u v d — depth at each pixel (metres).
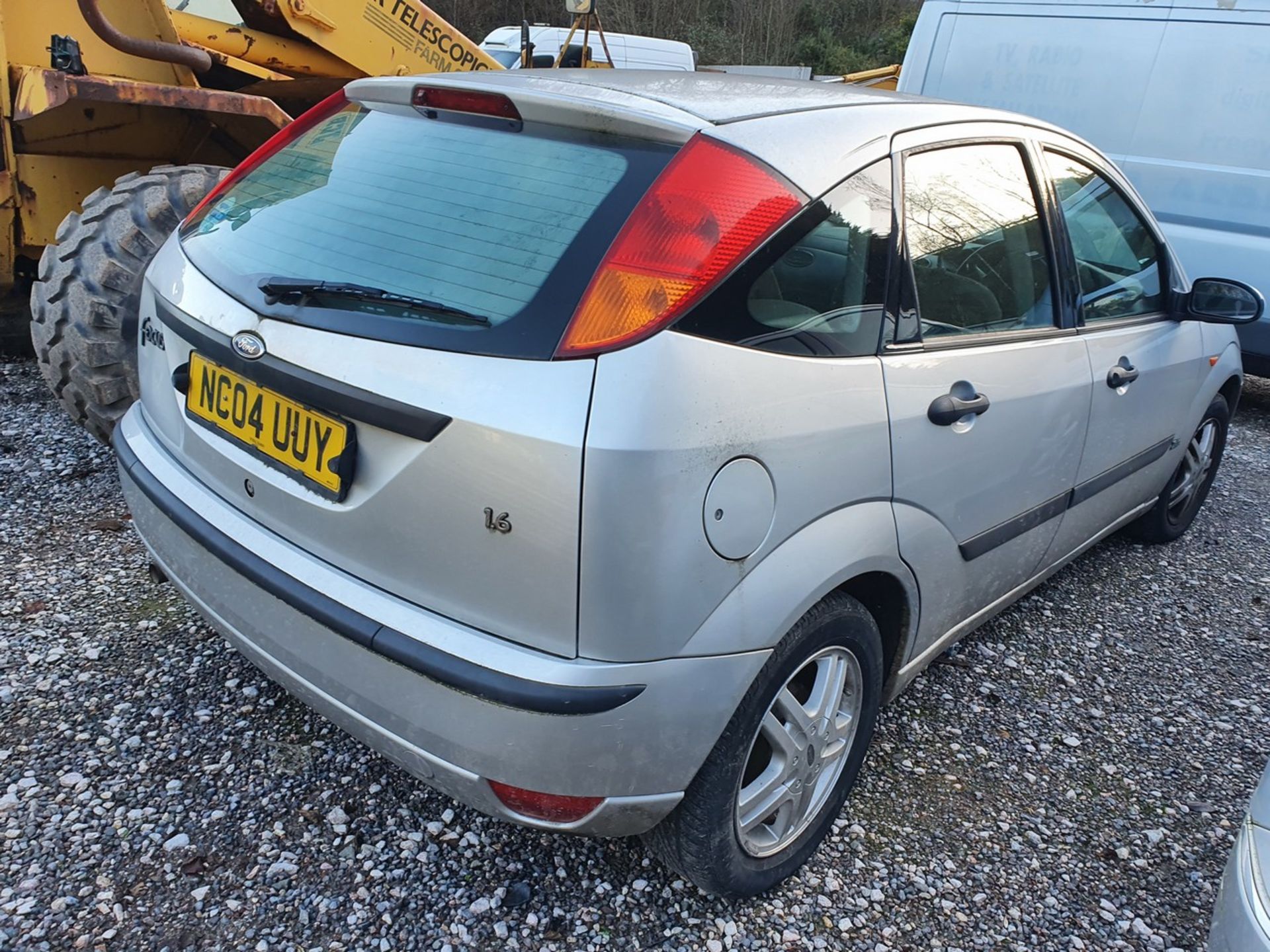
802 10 33.62
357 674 1.80
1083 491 3.10
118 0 4.03
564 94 1.92
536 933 2.04
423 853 2.20
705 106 1.92
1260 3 6.06
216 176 3.70
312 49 5.32
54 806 2.21
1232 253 6.33
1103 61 6.64
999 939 2.17
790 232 1.84
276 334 1.87
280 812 2.27
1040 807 2.61
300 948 1.94
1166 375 3.49
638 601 1.62
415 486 1.69
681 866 2.01
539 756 1.66
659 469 1.59
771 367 1.79
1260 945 1.58
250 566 1.92
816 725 2.12
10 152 3.95
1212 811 2.66
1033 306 2.75
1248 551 4.47
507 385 1.61
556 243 1.72
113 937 1.91
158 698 2.60
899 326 2.15
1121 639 3.55
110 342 3.31
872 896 2.24
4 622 2.83
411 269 1.82
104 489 3.72
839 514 1.98
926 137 2.32
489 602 1.67
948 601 2.51
